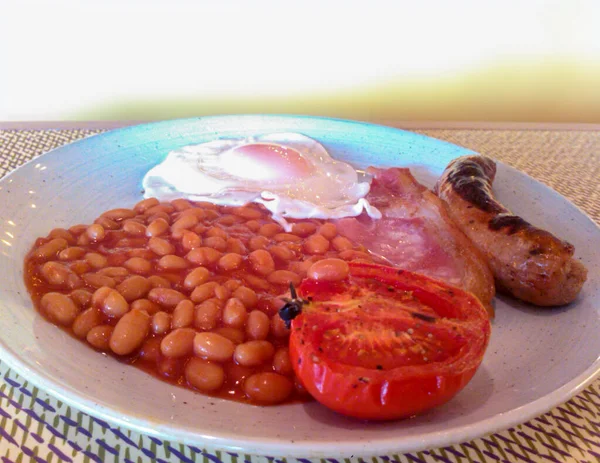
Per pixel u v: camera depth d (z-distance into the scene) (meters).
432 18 0.45
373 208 0.29
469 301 0.18
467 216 0.26
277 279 0.23
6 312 0.19
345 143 0.35
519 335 0.22
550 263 0.22
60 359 0.17
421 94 0.49
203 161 0.32
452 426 0.15
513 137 0.40
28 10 0.40
